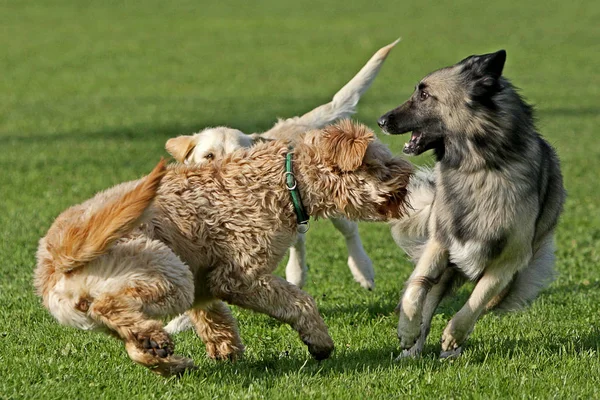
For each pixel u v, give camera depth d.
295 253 13.51
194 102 39.53
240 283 9.11
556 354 9.69
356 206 9.51
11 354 9.72
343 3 83.56
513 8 77.06
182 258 8.92
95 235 7.92
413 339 10.08
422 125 10.92
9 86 43.84
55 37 62.03
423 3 82.31
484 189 10.30
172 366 8.62
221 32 65.75
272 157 9.34
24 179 23.12
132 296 8.09
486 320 11.73
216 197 9.09
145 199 7.96
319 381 8.83
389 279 14.55
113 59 53.50
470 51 54.31
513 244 10.26
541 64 50.22
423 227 11.51
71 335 10.58
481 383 8.66
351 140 9.27
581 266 15.24
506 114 10.34
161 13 76.88
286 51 56.84
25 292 12.66
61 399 8.24
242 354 10.20
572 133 32.12
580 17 70.62
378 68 14.87
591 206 20.86
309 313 9.23
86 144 29.25
